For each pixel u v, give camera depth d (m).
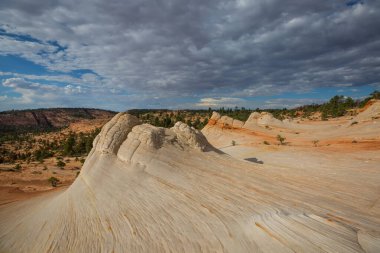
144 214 14.50
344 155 32.16
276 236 10.64
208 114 179.50
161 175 18.31
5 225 19.66
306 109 156.12
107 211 15.61
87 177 20.88
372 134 42.47
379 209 14.13
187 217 13.56
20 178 48.06
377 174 21.28
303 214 12.58
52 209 19.33
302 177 19.97
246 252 10.23
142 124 24.34
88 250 12.43
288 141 52.22
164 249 11.41
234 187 16.84
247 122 69.81
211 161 21.41
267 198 15.22
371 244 9.88
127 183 18.02
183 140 23.45
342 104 126.88
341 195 16.41
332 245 9.70
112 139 22.58
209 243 11.26
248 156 41.25
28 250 14.12
